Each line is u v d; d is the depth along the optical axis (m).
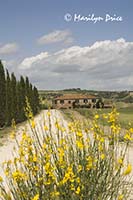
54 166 5.30
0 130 32.34
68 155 5.47
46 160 5.08
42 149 5.37
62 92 96.38
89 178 5.29
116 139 5.56
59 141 5.58
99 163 5.46
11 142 18.86
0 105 38.06
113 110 5.57
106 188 5.46
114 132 5.53
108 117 5.57
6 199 5.12
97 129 5.57
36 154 5.23
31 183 5.15
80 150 5.49
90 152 5.46
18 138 18.69
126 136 5.44
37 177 5.08
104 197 5.53
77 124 5.71
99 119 5.66
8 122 39.19
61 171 5.26
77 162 5.40
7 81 41.84
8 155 15.51
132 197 6.73
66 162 5.38
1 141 21.12
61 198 5.02
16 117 43.38
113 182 5.56
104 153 5.54
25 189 5.12
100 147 5.45
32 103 56.41
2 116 38.12
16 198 5.20
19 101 46.34
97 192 5.34
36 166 5.11
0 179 5.30
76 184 5.15
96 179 5.33
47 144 5.44
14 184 5.34
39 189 5.03
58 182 5.18
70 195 5.02
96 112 5.70
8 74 42.25
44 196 5.00
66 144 5.63
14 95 44.25
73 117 5.98
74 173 5.26
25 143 5.60
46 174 4.99
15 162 5.31
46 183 4.93
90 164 5.19
